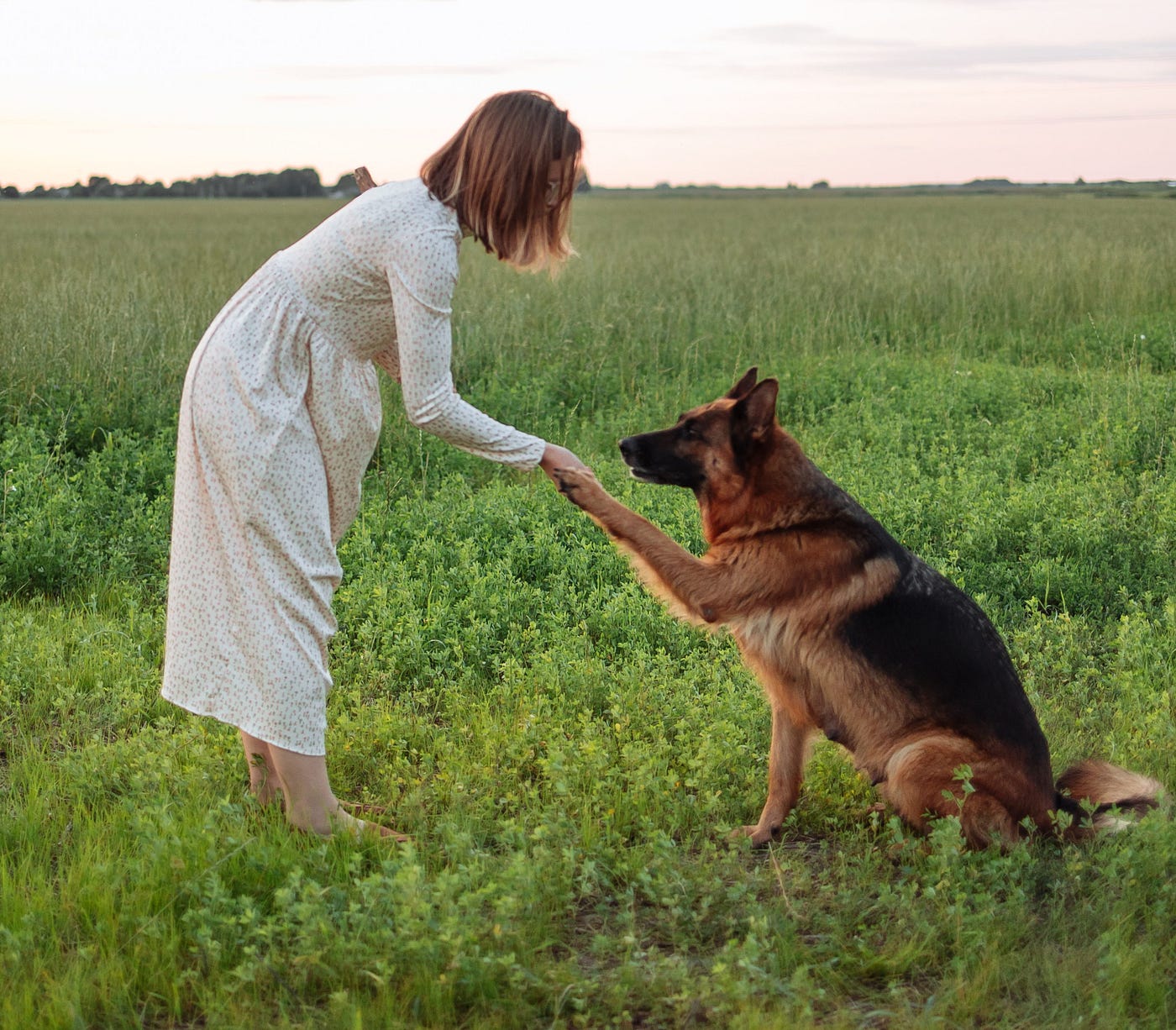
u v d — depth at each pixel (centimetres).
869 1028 258
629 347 1105
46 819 339
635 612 519
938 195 10800
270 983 259
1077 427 837
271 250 2519
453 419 321
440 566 564
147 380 852
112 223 4575
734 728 399
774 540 369
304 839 324
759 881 318
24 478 641
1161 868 308
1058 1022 255
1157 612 538
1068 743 414
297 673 317
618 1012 256
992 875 310
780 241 2880
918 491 661
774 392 372
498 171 301
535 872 293
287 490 308
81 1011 249
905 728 352
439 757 398
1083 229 3005
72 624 504
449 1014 251
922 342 1274
